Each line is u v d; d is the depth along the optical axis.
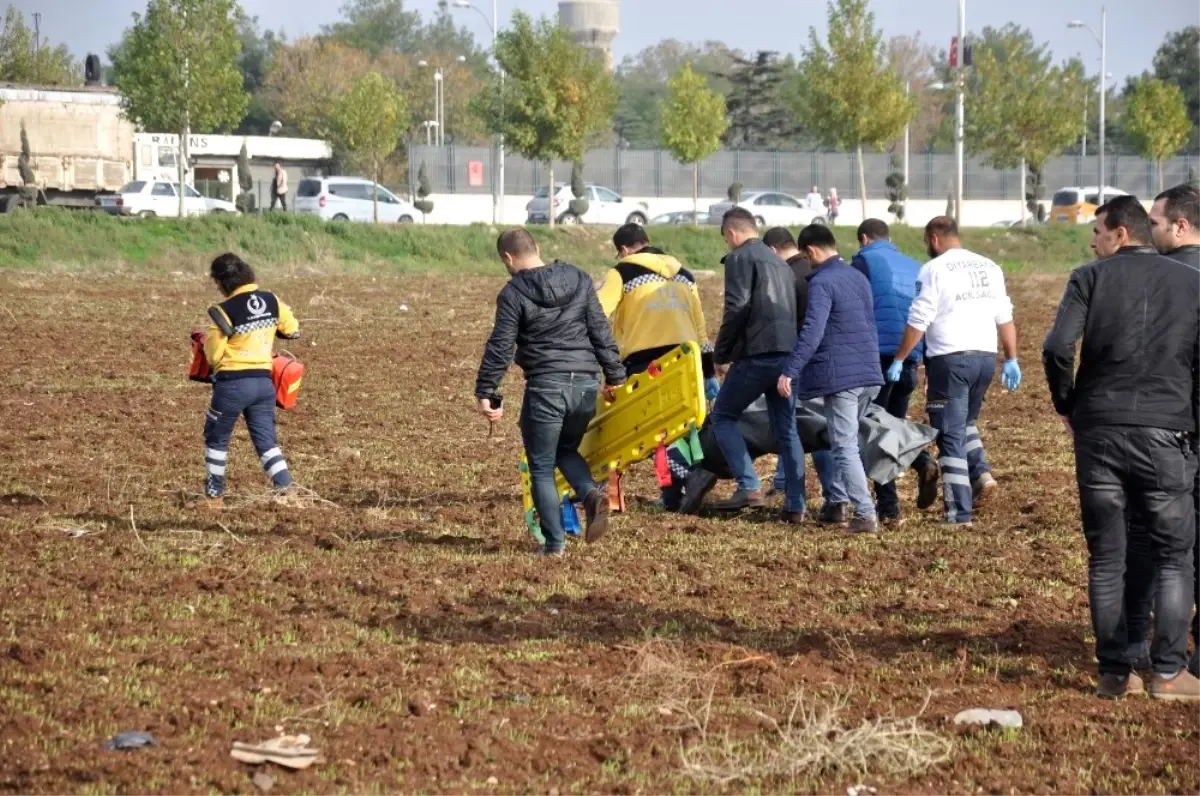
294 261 91.75
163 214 111.38
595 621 18.52
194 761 13.06
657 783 13.11
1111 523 15.81
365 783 12.85
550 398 22.00
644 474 30.38
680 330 25.50
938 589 20.47
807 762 13.56
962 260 24.69
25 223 88.00
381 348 51.50
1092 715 15.23
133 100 105.81
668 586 20.47
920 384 43.53
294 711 14.59
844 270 24.31
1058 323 15.75
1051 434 34.81
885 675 16.47
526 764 13.41
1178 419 15.57
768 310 24.92
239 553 21.89
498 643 17.41
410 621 18.27
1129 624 16.73
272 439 25.83
